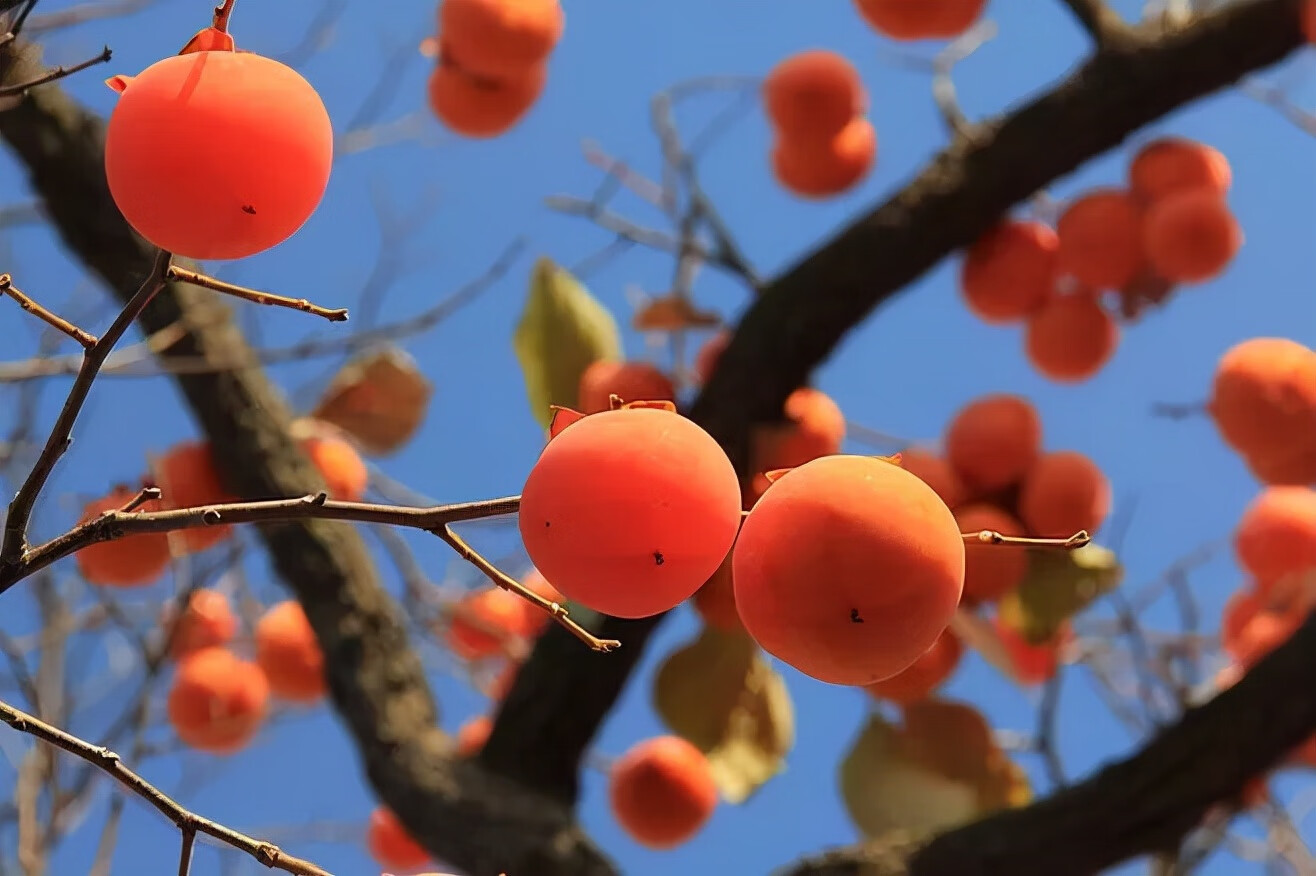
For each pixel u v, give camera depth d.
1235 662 2.29
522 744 2.23
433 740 2.24
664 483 1.34
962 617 2.19
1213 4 2.32
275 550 2.27
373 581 2.29
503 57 2.19
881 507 1.32
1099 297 2.26
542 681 2.25
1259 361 2.17
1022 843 2.14
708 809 2.23
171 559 2.21
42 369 2.16
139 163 1.32
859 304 2.25
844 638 1.32
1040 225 2.28
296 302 1.56
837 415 2.23
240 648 2.35
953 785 2.23
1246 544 2.24
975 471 2.19
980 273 2.27
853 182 2.33
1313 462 2.17
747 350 2.24
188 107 1.32
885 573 1.30
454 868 2.20
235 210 1.35
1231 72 2.27
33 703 2.21
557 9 2.20
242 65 1.37
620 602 1.40
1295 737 2.13
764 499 1.41
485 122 2.24
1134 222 2.23
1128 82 2.27
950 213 2.26
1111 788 2.15
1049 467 2.17
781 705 2.27
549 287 2.21
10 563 1.58
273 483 2.22
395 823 2.29
